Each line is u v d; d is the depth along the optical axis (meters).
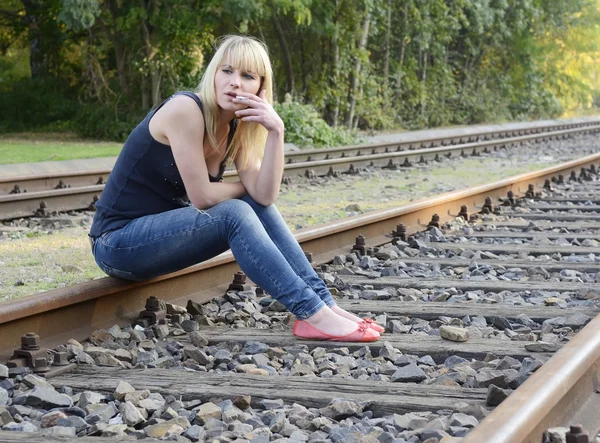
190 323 3.92
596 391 2.64
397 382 3.10
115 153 16.62
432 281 4.93
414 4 29.23
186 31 21.05
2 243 6.83
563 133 24.47
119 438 2.44
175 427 2.56
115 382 3.07
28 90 25.48
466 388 2.92
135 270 3.74
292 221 8.04
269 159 3.62
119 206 3.73
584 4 38.41
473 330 3.81
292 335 3.75
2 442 2.38
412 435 2.48
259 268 3.54
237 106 3.53
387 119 29.28
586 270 5.31
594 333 2.80
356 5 25.25
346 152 16.39
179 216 3.58
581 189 10.20
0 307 3.24
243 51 3.51
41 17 25.02
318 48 26.14
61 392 3.00
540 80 38.84
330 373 3.21
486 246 6.14
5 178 9.12
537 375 2.32
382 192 10.81
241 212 3.52
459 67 35.12
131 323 3.92
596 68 42.09
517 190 9.59
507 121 37.16
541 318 4.00
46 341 3.49
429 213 7.28
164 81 22.66
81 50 25.09
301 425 2.63
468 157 17.09
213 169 3.78
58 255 6.21
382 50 30.20
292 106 19.50
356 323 3.63
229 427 2.62
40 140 21.41
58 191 8.66
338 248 5.87
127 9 22.34
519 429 1.94
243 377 3.11
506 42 36.94
